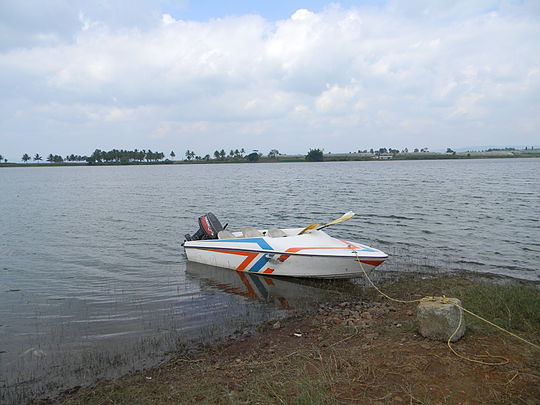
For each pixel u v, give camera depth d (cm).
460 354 580
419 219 2058
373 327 749
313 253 1081
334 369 569
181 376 606
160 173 9544
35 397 569
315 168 11269
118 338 763
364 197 3147
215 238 1348
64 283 1113
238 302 965
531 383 496
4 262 1337
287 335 757
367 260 1052
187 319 856
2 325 827
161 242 1638
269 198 3206
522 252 1393
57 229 1938
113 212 2514
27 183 6041
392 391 495
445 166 11231
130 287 1078
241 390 536
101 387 586
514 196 3078
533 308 733
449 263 1267
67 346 730
